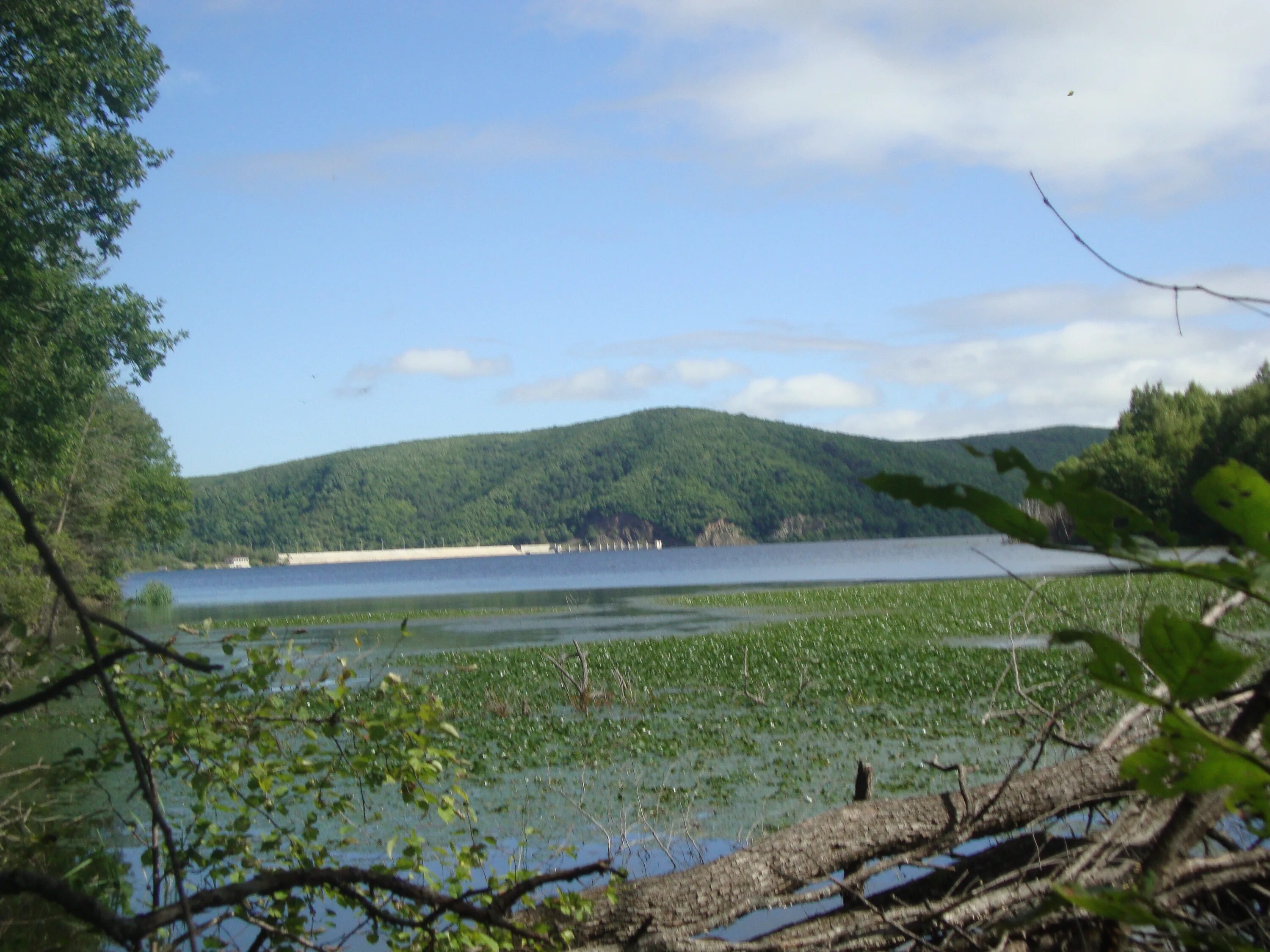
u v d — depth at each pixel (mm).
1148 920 1134
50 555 2234
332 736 4742
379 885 3488
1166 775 1071
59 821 6500
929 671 19156
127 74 21656
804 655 22703
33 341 22812
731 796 10594
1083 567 59031
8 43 20531
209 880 4801
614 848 8633
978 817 4734
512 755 13047
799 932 4574
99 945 5305
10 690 3268
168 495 44656
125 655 2594
